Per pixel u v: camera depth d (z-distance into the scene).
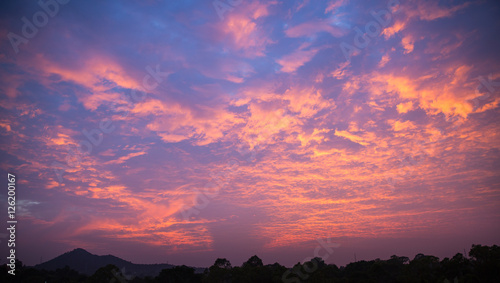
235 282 113.38
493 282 80.94
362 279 103.38
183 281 120.00
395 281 94.12
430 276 91.62
